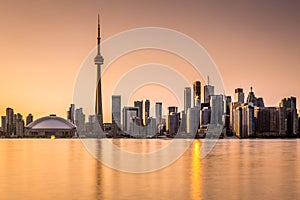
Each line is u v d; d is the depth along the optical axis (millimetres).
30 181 80625
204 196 63094
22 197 62625
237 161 137875
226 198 61500
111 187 72062
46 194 65000
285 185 74938
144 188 70938
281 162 132500
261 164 124438
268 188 71125
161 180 82000
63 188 71125
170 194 64812
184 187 72188
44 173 95812
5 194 65188
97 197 62406
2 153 189750
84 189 69875
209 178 86250
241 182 79438
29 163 126312
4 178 86000
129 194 64812
